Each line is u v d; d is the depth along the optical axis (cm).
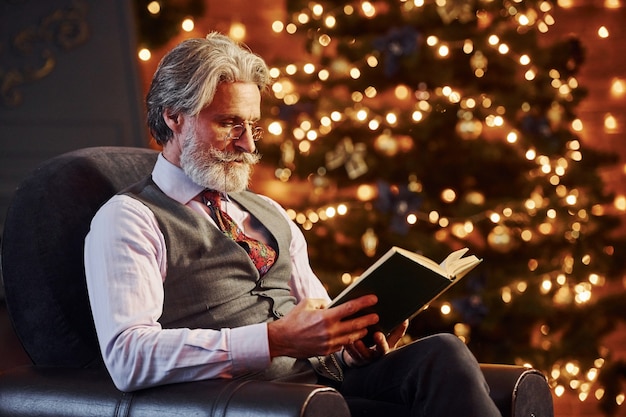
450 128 394
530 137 387
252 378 193
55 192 202
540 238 381
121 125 464
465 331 378
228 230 207
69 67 461
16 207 201
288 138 394
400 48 376
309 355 177
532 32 397
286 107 390
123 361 173
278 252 214
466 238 402
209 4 473
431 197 394
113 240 185
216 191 208
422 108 390
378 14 402
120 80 463
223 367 173
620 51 456
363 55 389
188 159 200
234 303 198
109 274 181
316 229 385
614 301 393
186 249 195
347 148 385
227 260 199
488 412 174
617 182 453
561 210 381
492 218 371
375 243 375
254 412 156
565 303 379
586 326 385
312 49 404
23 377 188
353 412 196
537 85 397
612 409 396
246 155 203
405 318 189
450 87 395
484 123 391
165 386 173
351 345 201
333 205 395
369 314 182
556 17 456
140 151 230
